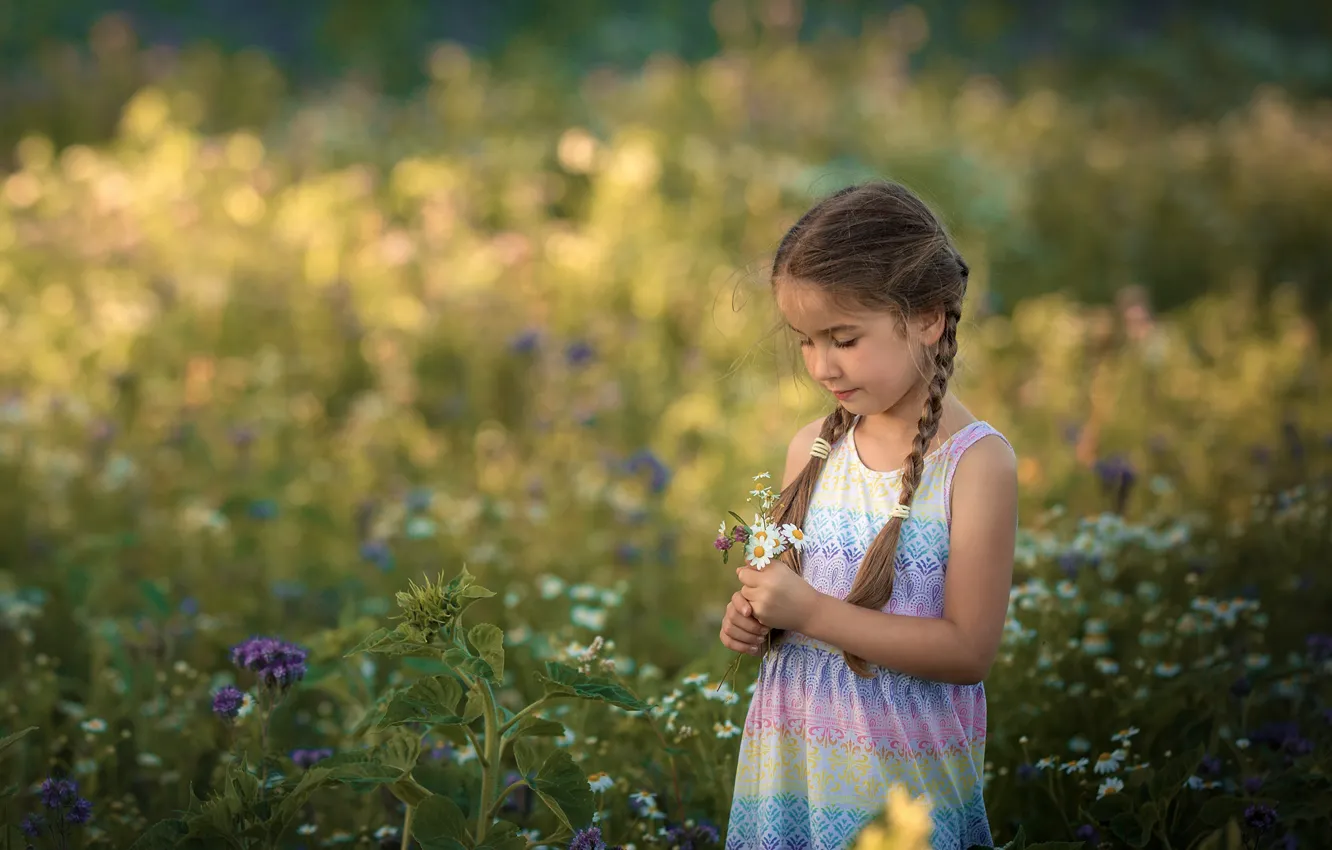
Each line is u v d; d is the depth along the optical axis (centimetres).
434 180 1216
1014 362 962
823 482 316
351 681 436
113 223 1101
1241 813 346
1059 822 393
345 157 1336
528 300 1012
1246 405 847
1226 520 625
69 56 1573
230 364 895
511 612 534
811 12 2116
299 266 1055
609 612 550
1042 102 1752
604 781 367
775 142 1430
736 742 395
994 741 412
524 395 870
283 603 575
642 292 1023
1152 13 2430
